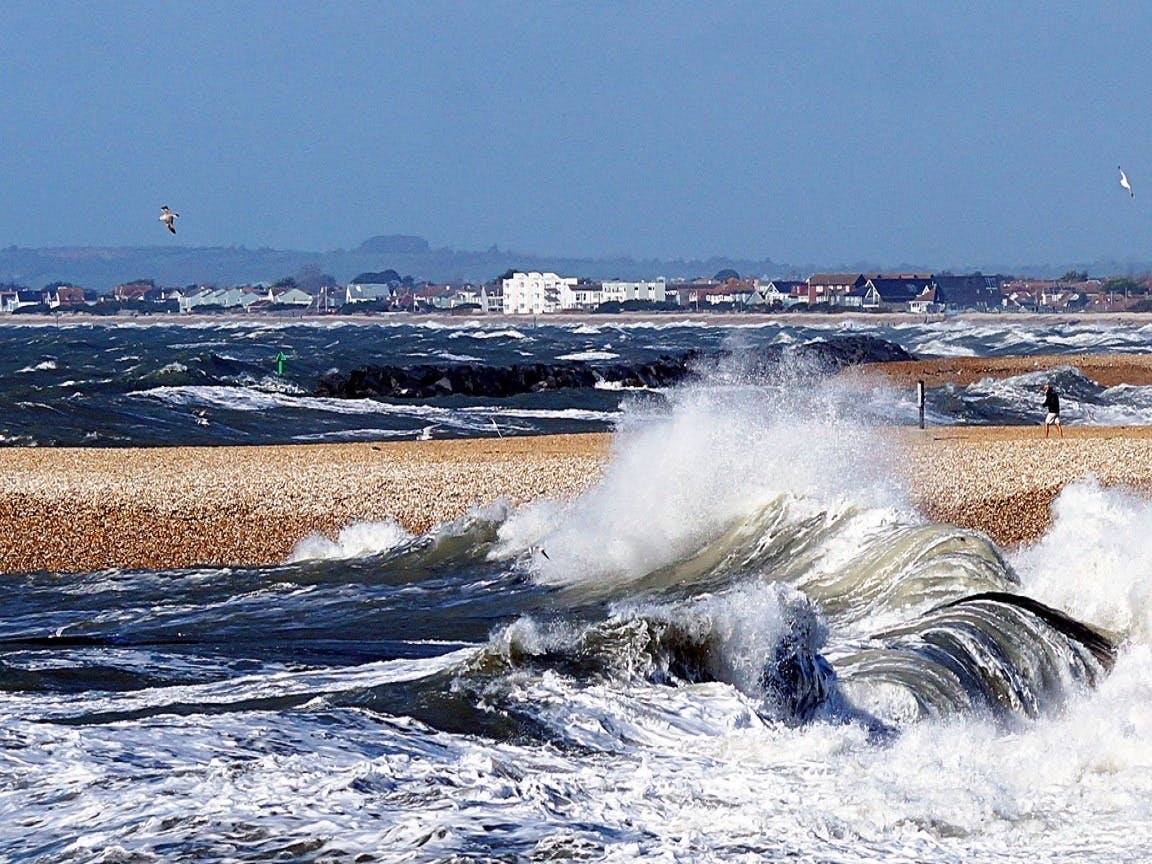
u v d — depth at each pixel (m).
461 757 29.91
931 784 28.36
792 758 30.91
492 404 180.38
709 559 65.56
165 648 48.25
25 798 25.95
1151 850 24.59
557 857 23.08
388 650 48.41
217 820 24.44
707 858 23.47
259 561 78.06
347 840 23.58
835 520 63.41
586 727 32.97
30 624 58.62
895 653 41.47
